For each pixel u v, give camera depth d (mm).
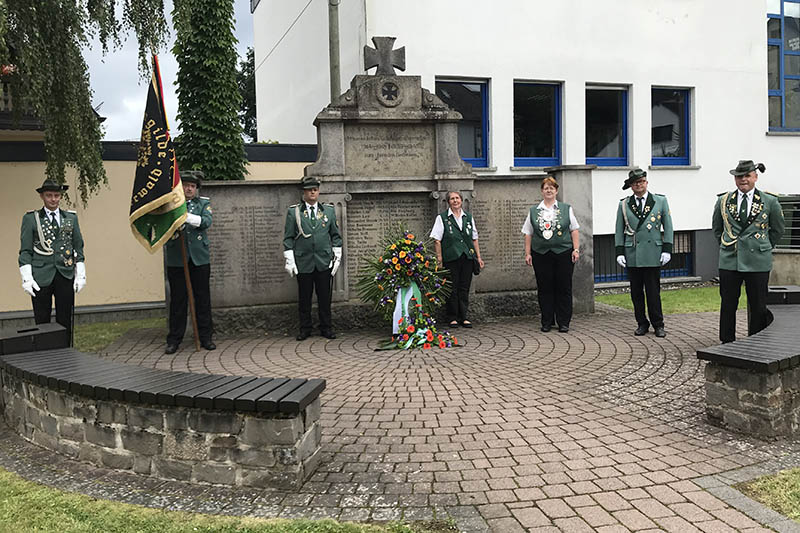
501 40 12352
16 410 4543
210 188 8414
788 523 2906
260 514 3111
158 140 6961
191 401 3467
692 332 7688
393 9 11734
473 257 8508
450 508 3148
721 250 6461
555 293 8086
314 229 7910
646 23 13242
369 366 6367
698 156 13742
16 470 3801
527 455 3834
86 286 10922
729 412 4195
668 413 4617
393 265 7355
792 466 3568
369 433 4301
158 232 7062
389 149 8844
